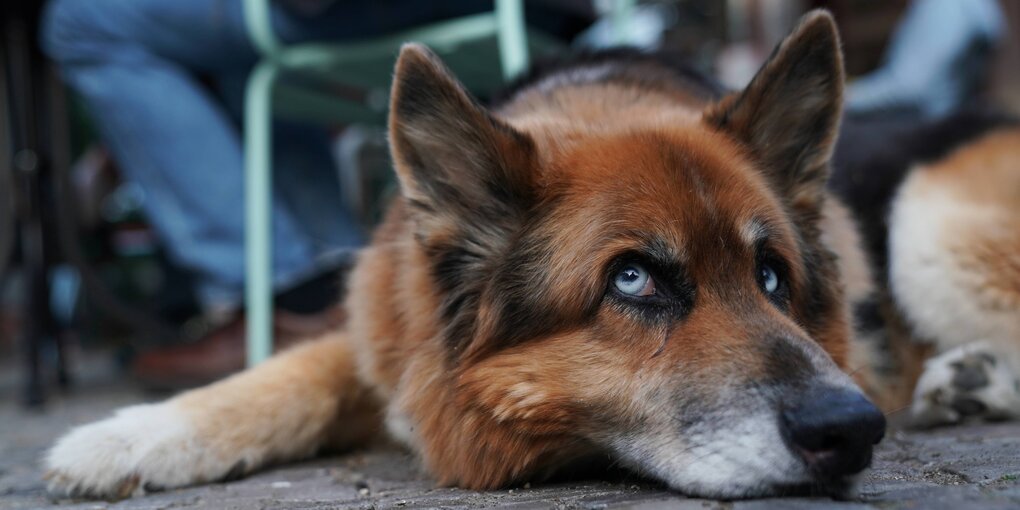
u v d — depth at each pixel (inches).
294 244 65.3
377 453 47.5
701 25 104.0
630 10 73.2
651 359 38.9
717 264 39.3
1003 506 34.4
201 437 43.4
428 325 42.4
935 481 37.7
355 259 50.3
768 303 39.5
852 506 35.3
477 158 41.3
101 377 90.5
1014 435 43.6
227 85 72.5
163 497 41.8
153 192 64.2
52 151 73.1
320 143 79.6
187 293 80.2
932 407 47.0
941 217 50.6
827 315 43.2
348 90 67.7
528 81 51.8
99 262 96.3
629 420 39.2
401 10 59.1
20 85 70.1
